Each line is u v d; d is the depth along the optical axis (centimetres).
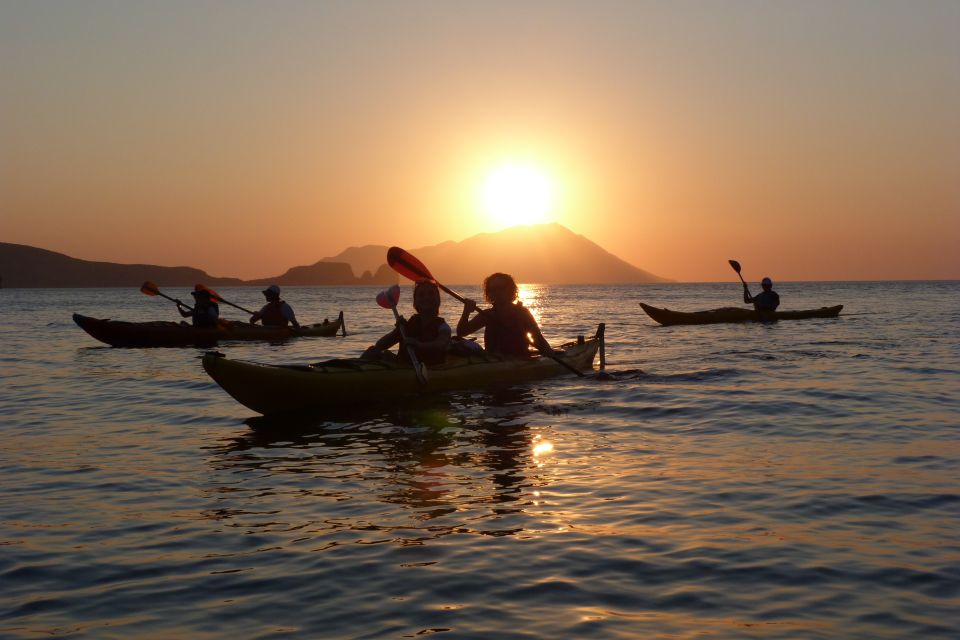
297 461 629
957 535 420
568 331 2306
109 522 468
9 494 535
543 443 682
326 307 6128
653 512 471
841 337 1845
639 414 822
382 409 872
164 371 1300
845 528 436
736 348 1575
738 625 315
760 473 562
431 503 498
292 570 383
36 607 344
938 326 2258
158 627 321
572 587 356
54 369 1352
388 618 326
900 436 688
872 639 301
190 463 627
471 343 1059
